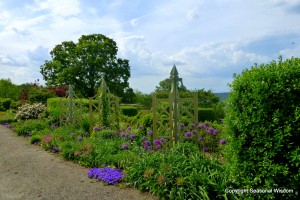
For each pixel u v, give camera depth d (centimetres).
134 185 586
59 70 3206
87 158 784
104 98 1215
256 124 421
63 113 1448
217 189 487
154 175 563
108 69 3192
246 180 438
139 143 863
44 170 748
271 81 410
